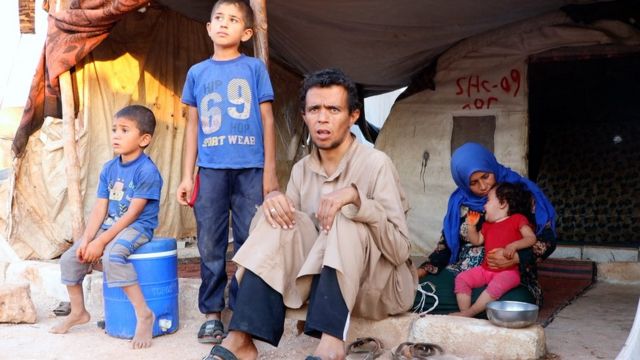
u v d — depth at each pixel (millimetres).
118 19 4676
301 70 7703
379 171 2850
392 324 3070
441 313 3414
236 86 3383
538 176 7016
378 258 2752
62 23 4719
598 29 5641
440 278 3562
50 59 4758
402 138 6355
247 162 3381
